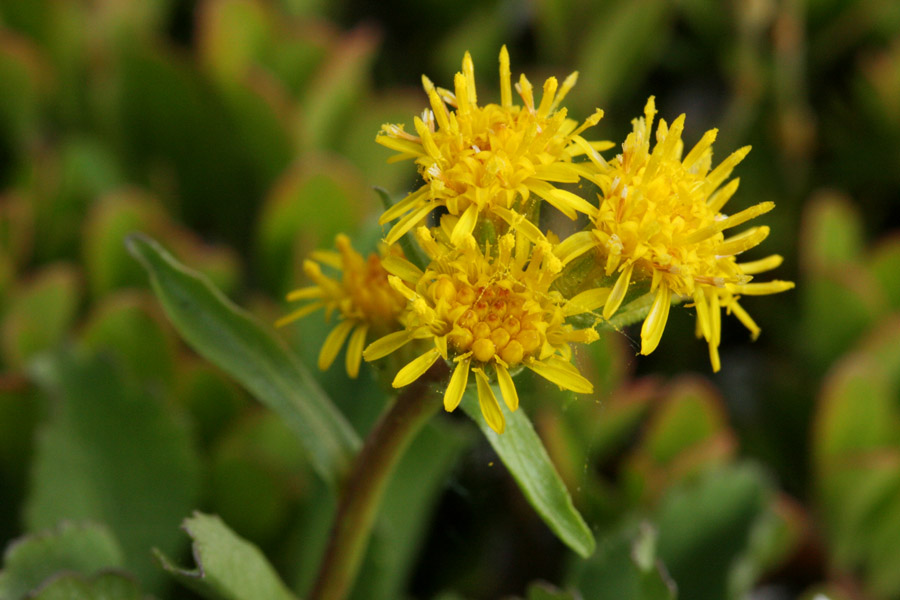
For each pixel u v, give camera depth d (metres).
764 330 0.27
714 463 0.22
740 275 0.18
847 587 0.22
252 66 0.24
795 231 0.27
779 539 0.22
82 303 0.23
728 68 0.29
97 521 0.20
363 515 0.18
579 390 0.17
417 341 0.18
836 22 0.29
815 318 0.25
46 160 0.24
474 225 0.17
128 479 0.20
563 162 0.17
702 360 0.27
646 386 0.22
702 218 0.18
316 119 0.25
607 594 0.20
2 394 0.21
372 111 0.25
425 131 0.17
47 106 0.26
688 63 0.30
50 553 0.19
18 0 0.25
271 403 0.18
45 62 0.25
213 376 0.22
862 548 0.23
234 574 0.18
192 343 0.18
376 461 0.18
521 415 0.18
